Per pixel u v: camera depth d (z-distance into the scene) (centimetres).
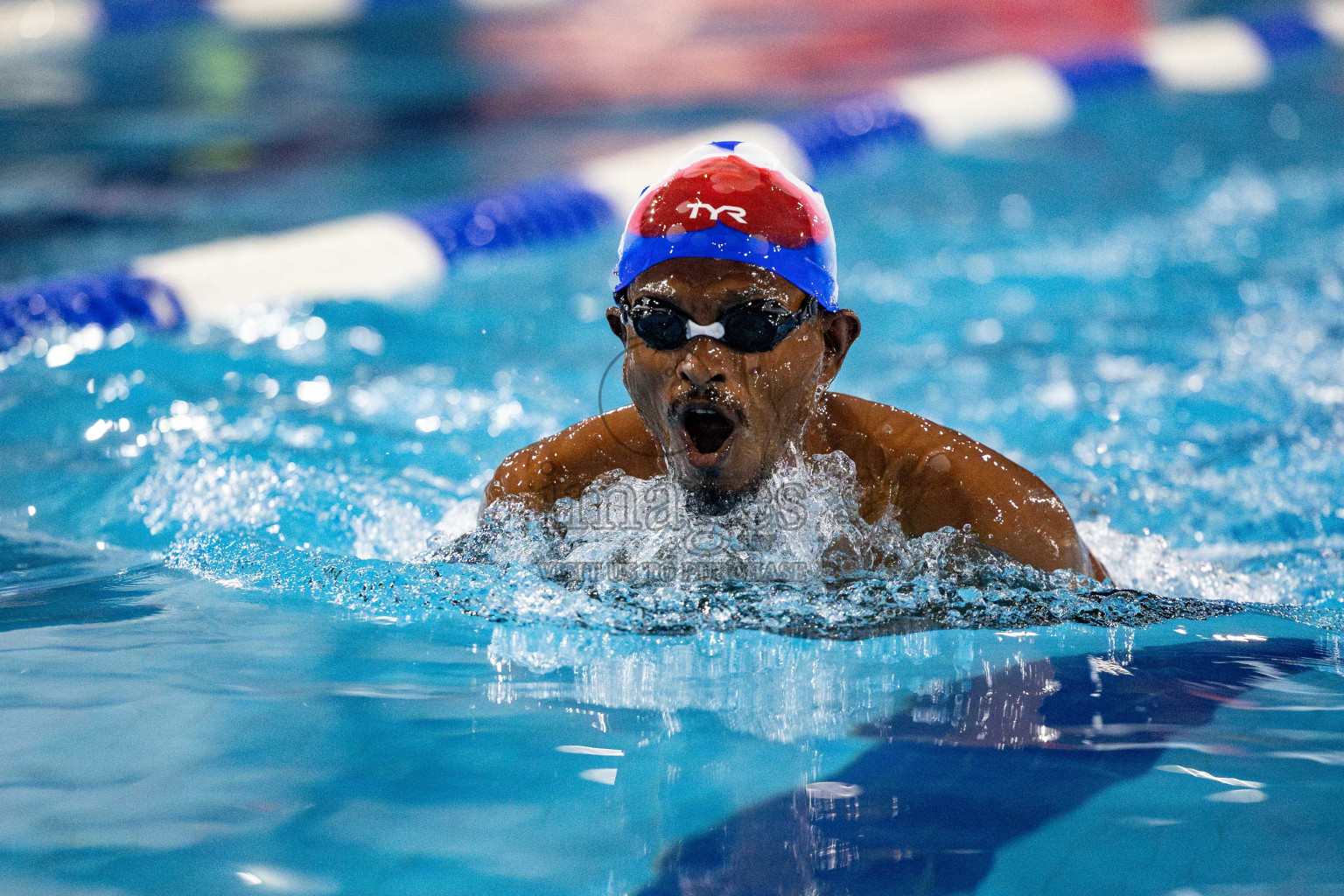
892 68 3156
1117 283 1537
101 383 1077
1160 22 3719
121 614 600
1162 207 1938
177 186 2041
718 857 377
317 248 1641
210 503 805
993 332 1352
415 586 631
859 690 509
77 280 1385
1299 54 3447
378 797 412
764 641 565
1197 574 729
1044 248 1708
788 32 3878
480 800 411
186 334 1309
